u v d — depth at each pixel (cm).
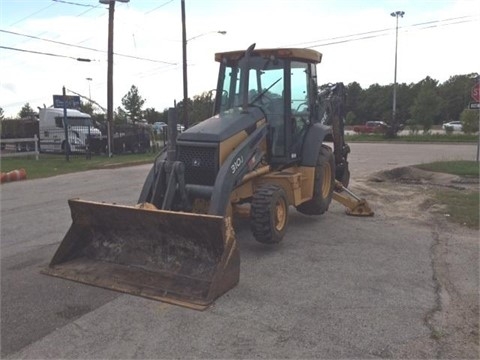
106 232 563
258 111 681
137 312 445
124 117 4578
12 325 421
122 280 509
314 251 634
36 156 2316
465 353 367
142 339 395
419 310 444
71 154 2641
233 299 471
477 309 446
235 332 404
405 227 764
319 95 842
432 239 689
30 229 798
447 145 3064
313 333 401
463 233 721
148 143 2695
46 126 2786
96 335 402
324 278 530
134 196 1140
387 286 505
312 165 746
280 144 704
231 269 492
